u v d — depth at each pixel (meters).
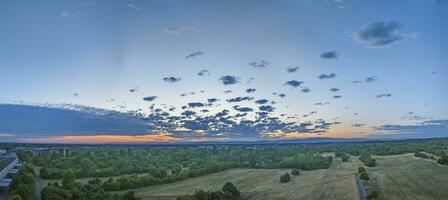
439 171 171.88
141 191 151.62
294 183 162.62
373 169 191.88
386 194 130.25
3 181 153.88
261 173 199.38
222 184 163.75
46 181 166.12
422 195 126.75
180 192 145.50
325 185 153.75
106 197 130.75
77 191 129.00
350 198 128.25
